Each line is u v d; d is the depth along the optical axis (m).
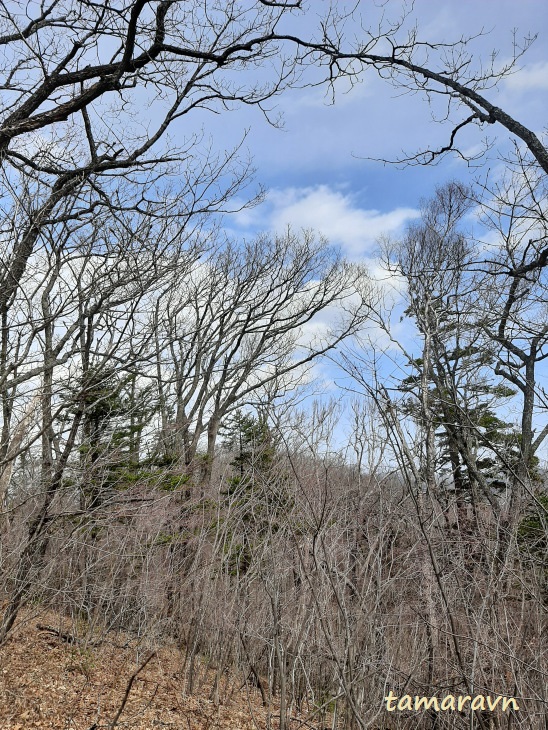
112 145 8.28
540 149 6.37
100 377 8.21
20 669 9.62
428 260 16.80
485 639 6.22
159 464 13.27
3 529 8.35
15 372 7.74
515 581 6.93
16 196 6.75
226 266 22.75
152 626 11.41
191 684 10.33
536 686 6.26
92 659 10.43
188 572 11.10
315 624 7.33
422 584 6.98
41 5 7.65
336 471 7.58
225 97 8.80
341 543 6.96
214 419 21.58
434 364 13.41
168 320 9.52
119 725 8.46
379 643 6.75
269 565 7.91
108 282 8.05
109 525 9.59
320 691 8.00
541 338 8.39
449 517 7.31
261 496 9.56
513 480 7.39
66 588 9.45
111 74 7.94
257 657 9.59
